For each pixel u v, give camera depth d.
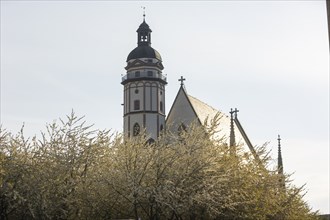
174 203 34.38
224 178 36.50
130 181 34.19
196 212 37.31
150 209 36.12
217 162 37.62
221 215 38.53
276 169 42.66
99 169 36.06
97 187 35.44
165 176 35.38
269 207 39.97
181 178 35.31
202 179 35.62
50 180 33.94
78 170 36.34
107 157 37.03
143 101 86.12
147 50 88.81
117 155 36.56
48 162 34.97
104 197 35.75
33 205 33.38
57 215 34.59
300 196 46.28
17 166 34.28
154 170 35.47
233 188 37.91
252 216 38.69
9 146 34.91
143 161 35.38
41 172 34.25
